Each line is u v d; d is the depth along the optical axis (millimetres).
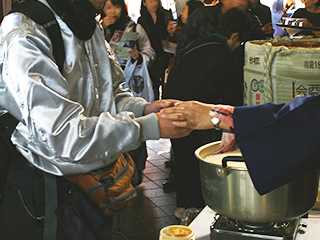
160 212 3119
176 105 1123
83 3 1162
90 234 1209
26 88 1029
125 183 1300
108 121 1083
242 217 1013
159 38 4148
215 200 1054
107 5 3996
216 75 2328
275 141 931
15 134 1235
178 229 964
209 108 1090
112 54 1567
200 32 2543
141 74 4008
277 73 1428
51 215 1200
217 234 1080
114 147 1095
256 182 934
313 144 914
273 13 4070
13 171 1248
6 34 1101
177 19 4012
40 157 1204
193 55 2381
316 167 938
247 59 1580
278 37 1728
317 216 1282
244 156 947
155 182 3830
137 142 1115
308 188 1025
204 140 2467
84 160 1082
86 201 1242
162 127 1115
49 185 1202
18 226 1248
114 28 4121
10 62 1056
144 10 4137
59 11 1168
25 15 1116
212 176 1040
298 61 1396
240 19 2320
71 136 1054
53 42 1153
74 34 1209
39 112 1041
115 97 1558
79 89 1250
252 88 1550
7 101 1120
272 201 976
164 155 4816
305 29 2215
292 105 974
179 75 2408
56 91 1082
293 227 1076
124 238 2695
